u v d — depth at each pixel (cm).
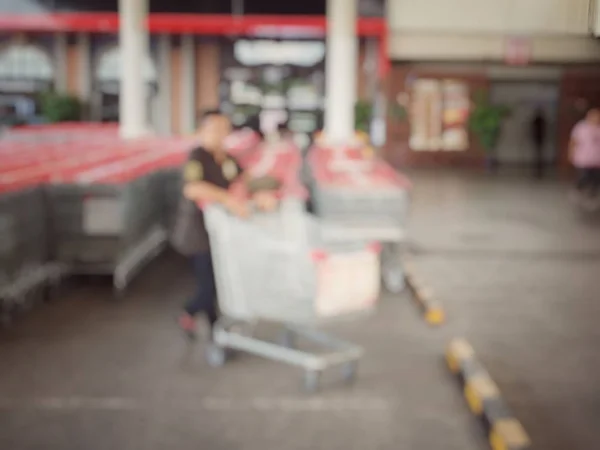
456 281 816
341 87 1677
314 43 2673
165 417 419
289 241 451
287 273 453
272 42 2695
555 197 1716
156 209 942
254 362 520
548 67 2780
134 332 598
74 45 2728
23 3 2458
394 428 406
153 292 748
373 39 2709
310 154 1123
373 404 443
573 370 512
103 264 752
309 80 2692
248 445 382
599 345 574
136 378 486
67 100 2675
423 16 2173
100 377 488
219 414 424
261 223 500
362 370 507
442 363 525
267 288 460
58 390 462
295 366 511
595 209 1491
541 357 543
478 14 2061
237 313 473
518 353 552
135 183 802
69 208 730
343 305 451
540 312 681
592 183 1658
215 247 477
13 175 709
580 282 815
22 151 1145
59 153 1099
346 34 1673
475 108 2773
